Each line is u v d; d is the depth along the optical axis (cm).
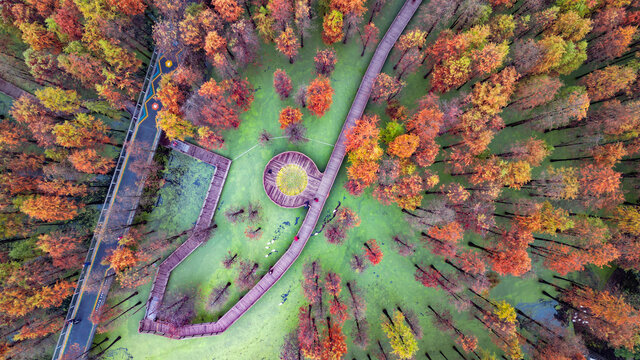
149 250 5309
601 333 5288
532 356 5403
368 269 5534
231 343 5534
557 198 5097
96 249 5425
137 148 5403
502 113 5547
